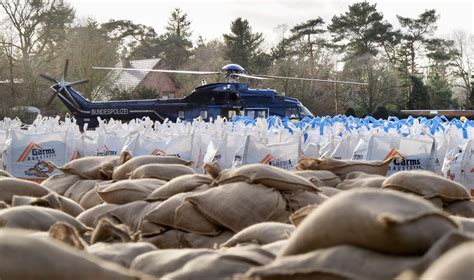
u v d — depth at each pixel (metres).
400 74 89.31
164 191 7.75
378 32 100.38
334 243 3.42
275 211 6.94
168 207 7.24
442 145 14.76
